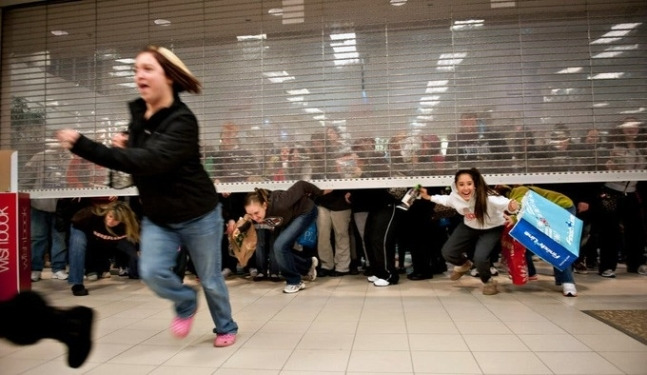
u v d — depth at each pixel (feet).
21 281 11.34
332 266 14.52
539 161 11.94
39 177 14.15
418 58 12.55
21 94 14.64
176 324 6.69
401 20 12.64
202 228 6.47
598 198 13.08
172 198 6.11
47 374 6.22
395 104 12.59
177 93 6.41
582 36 12.03
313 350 7.01
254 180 13.11
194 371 6.22
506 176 11.98
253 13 13.35
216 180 13.26
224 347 7.29
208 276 6.95
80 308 4.55
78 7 14.35
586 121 11.90
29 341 4.15
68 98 14.32
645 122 11.75
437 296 10.98
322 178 12.80
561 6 12.09
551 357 6.43
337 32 12.94
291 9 13.16
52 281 14.40
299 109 13.01
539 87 12.09
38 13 14.64
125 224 12.24
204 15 13.60
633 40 11.91
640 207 13.65
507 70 12.20
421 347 7.02
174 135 5.72
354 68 12.81
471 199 10.61
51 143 14.26
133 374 6.15
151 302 11.16
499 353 6.65
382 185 12.46
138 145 6.07
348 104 12.80
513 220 10.22
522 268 11.02
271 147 13.10
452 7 12.44
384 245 12.50
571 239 9.77
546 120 12.00
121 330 8.51
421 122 12.45
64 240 15.02
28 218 11.78
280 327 8.42
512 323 8.32
